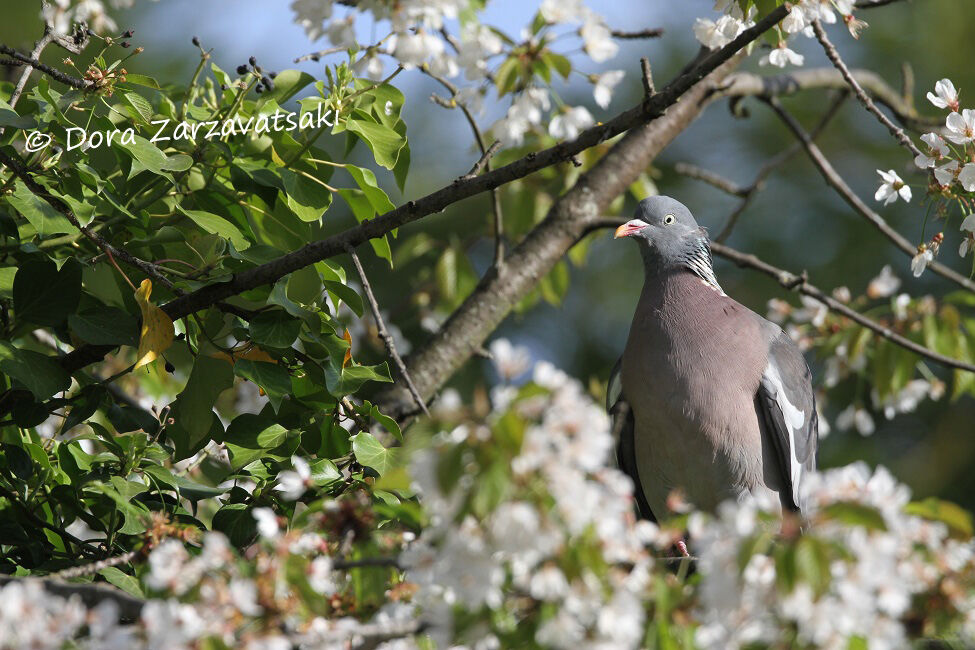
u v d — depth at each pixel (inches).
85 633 195.2
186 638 167.6
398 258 477.1
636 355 355.3
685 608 177.8
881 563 165.3
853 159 667.4
